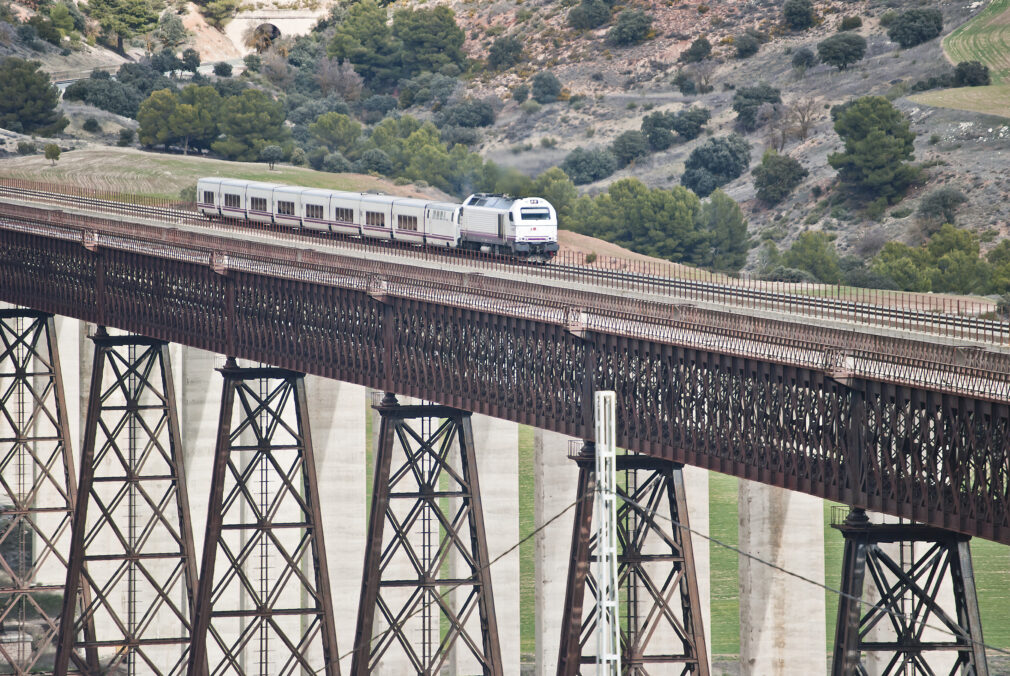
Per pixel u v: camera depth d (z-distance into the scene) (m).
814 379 125.75
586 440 148.50
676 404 139.75
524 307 154.12
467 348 161.50
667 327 139.75
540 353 153.38
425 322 166.38
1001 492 110.50
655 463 147.12
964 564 120.19
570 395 150.75
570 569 147.12
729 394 134.25
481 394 160.75
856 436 122.25
